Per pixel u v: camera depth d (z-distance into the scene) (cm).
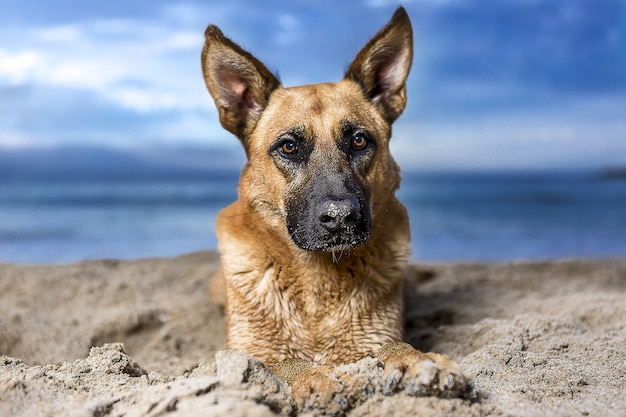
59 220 297
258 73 68
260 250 63
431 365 43
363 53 69
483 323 74
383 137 69
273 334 62
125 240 231
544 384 50
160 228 268
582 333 69
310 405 44
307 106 65
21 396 44
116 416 41
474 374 53
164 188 549
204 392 41
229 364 44
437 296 101
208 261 149
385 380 44
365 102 69
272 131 65
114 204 392
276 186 63
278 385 44
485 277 125
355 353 62
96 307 104
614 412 45
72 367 51
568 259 160
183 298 110
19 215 322
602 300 85
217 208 366
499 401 46
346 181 60
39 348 78
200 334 86
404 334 68
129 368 54
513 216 305
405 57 70
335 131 63
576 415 44
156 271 132
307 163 62
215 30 67
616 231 247
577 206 346
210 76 68
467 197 418
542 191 462
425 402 43
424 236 241
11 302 103
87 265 138
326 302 62
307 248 59
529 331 68
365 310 62
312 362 62
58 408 42
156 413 39
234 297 64
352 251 61
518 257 187
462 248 208
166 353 78
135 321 89
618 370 55
